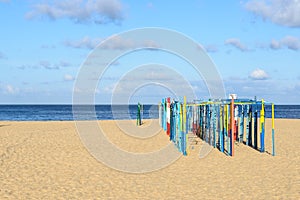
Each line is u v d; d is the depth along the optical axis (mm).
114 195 8305
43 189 8812
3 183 9375
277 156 13859
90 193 8477
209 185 9258
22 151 14656
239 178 10047
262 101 14781
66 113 70250
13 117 53656
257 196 8156
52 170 11141
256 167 11672
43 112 75688
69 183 9469
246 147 16344
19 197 8078
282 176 10297
